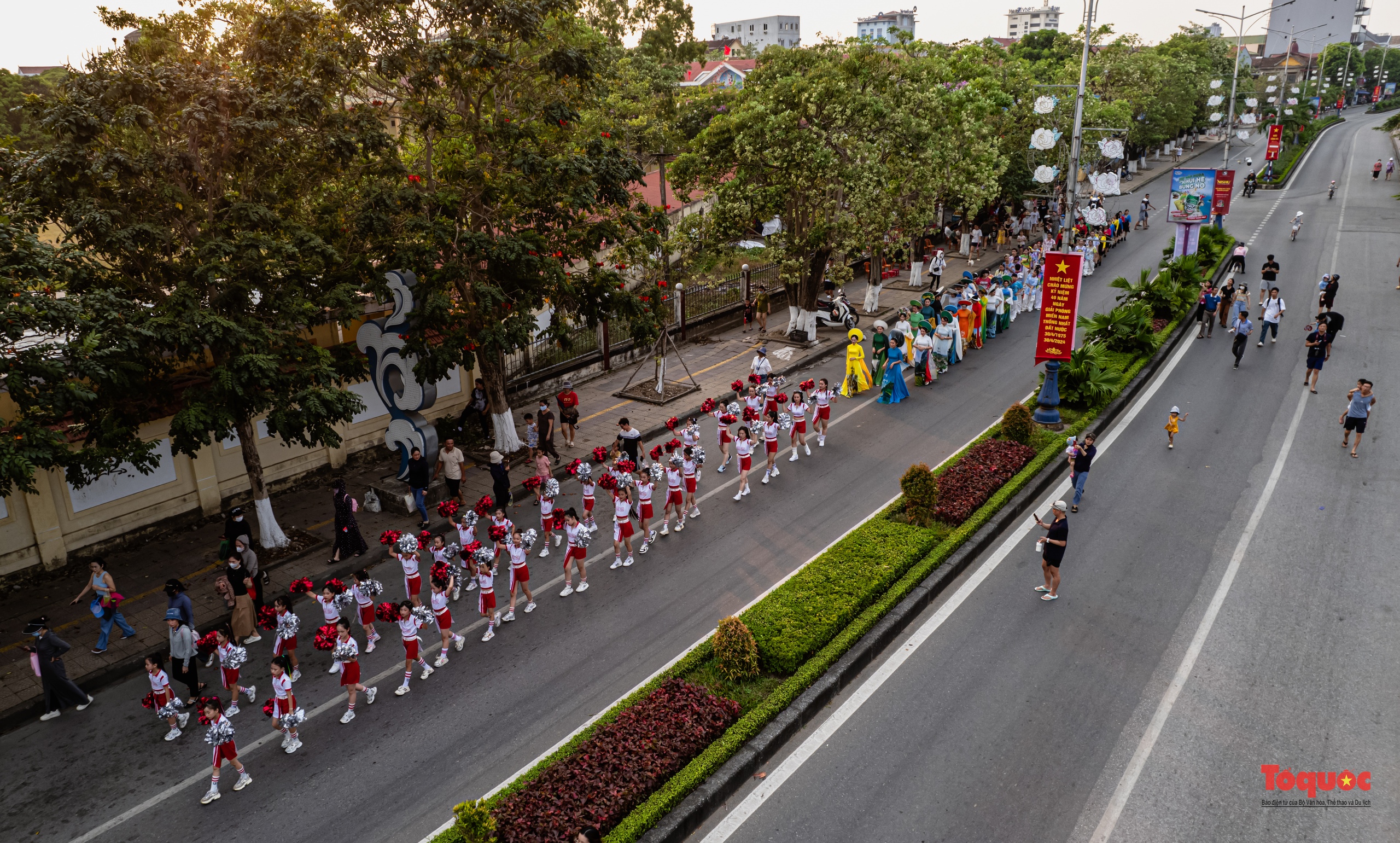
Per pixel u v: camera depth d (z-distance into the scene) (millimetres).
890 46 31000
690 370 25547
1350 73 134125
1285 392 21766
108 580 12438
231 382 12578
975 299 27109
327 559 15312
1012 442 18656
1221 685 10992
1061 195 42438
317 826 9352
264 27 14492
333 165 15016
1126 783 9430
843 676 11336
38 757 10695
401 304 16453
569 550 13773
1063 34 63531
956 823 8977
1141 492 16766
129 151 13062
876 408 22344
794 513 16609
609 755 9594
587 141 19078
